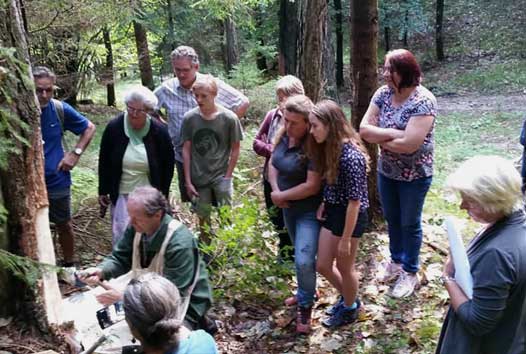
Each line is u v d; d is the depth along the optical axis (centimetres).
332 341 388
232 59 1515
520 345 221
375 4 500
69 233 466
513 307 218
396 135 393
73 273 314
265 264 455
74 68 893
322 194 383
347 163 352
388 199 434
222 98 506
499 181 211
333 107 353
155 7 1194
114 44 1168
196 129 468
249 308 438
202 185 478
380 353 370
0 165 299
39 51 754
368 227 544
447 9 2706
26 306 341
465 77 2138
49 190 443
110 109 1139
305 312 394
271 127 463
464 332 232
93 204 581
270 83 1085
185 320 299
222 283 455
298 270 383
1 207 302
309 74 608
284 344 391
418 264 442
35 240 345
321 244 377
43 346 333
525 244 213
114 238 427
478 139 1190
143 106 399
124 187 421
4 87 319
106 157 423
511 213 217
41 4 680
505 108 1630
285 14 1255
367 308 421
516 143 1130
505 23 2502
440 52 2409
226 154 477
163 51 1400
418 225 423
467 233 538
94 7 747
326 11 602
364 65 509
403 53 385
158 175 423
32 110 337
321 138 353
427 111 385
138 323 199
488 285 213
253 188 680
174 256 292
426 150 402
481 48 2402
